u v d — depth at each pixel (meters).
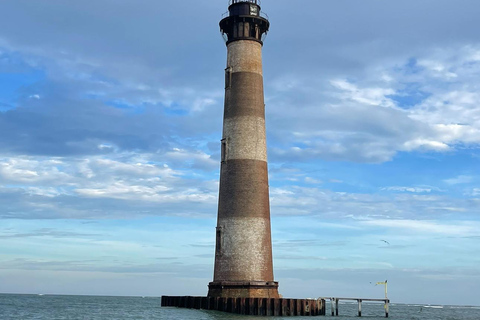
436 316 132.50
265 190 63.50
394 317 107.69
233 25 66.50
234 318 54.97
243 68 65.25
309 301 64.44
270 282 61.22
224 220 62.41
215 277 62.38
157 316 59.56
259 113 64.88
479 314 170.75
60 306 121.94
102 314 82.25
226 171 63.56
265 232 61.94
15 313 87.56
